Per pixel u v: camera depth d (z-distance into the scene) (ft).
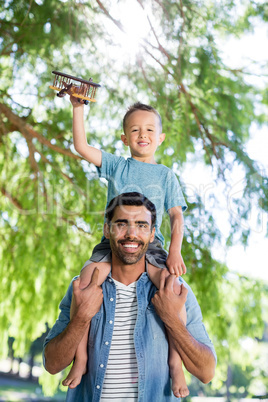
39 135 20.25
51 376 23.06
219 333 20.61
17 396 76.48
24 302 20.49
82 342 8.33
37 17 19.22
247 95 21.01
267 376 45.85
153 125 9.29
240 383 61.77
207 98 20.43
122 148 20.03
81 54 19.02
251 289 21.26
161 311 7.84
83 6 18.34
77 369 8.21
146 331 8.19
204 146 19.74
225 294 21.15
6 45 19.34
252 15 19.86
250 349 21.63
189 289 8.93
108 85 19.35
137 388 7.97
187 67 18.85
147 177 9.11
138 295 8.32
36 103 20.86
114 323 8.25
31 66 19.86
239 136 20.36
